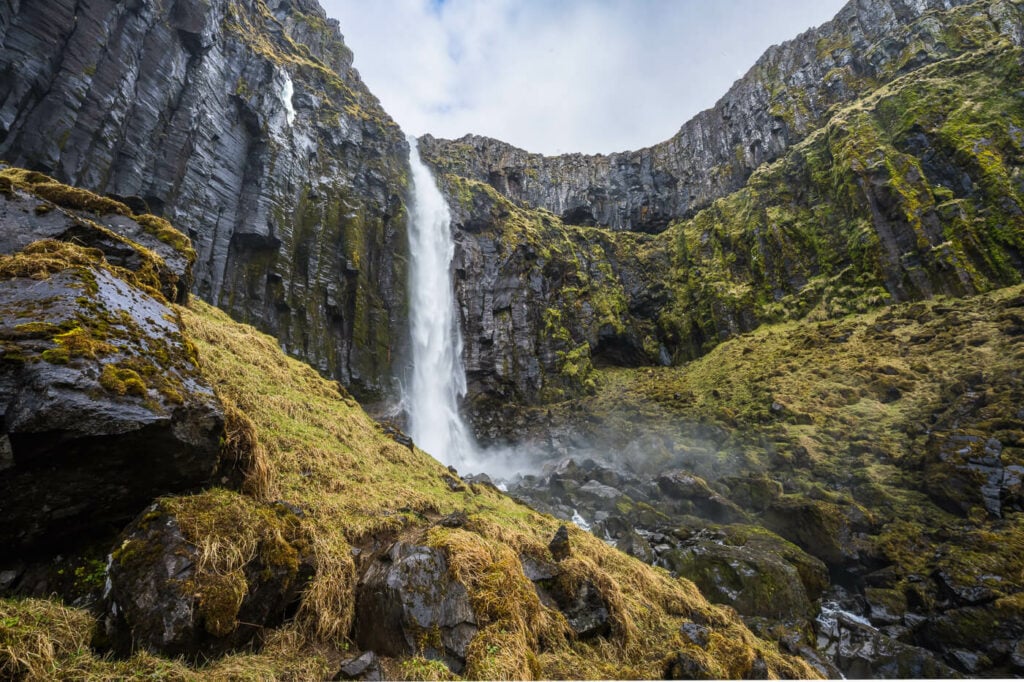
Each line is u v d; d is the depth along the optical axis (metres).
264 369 11.16
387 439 12.52
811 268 41.88
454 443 40.38
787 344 35.84
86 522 3.85
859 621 13.05
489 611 4.80
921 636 12.19
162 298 6.23
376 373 36.38
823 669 10.06
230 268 30.86
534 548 6.99
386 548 5.22
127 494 4.02
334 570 4.77
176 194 27.91
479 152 77.50
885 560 15.23
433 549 5.05
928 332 28.08
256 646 3.90
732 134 64.31
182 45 29.97
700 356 46.62
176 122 28.73
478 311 46.53
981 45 42.78
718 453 26.34
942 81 40.31
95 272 5.30
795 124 54.88
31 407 3.41
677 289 54.28
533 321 49.00
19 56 21.12
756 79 64.12
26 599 3.30
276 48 44.62
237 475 5.40
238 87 34.09
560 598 6.41
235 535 4.03
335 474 7.93
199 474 4.54
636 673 5.57
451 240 49.66
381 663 4.12
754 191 51.00
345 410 12.43
